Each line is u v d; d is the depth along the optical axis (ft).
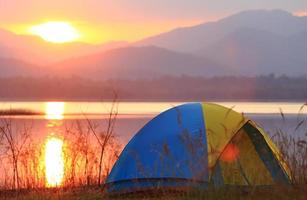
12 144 61.57
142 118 230.27
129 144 42.86
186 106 43.68
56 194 41.42
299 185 36.60
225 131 39.73
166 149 39.19
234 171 38.29
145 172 40.34
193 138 39.83
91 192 41.78
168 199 37.17
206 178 37.81
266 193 35.88
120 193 41.04
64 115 256.32
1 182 47.80
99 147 55.77
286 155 39.09
